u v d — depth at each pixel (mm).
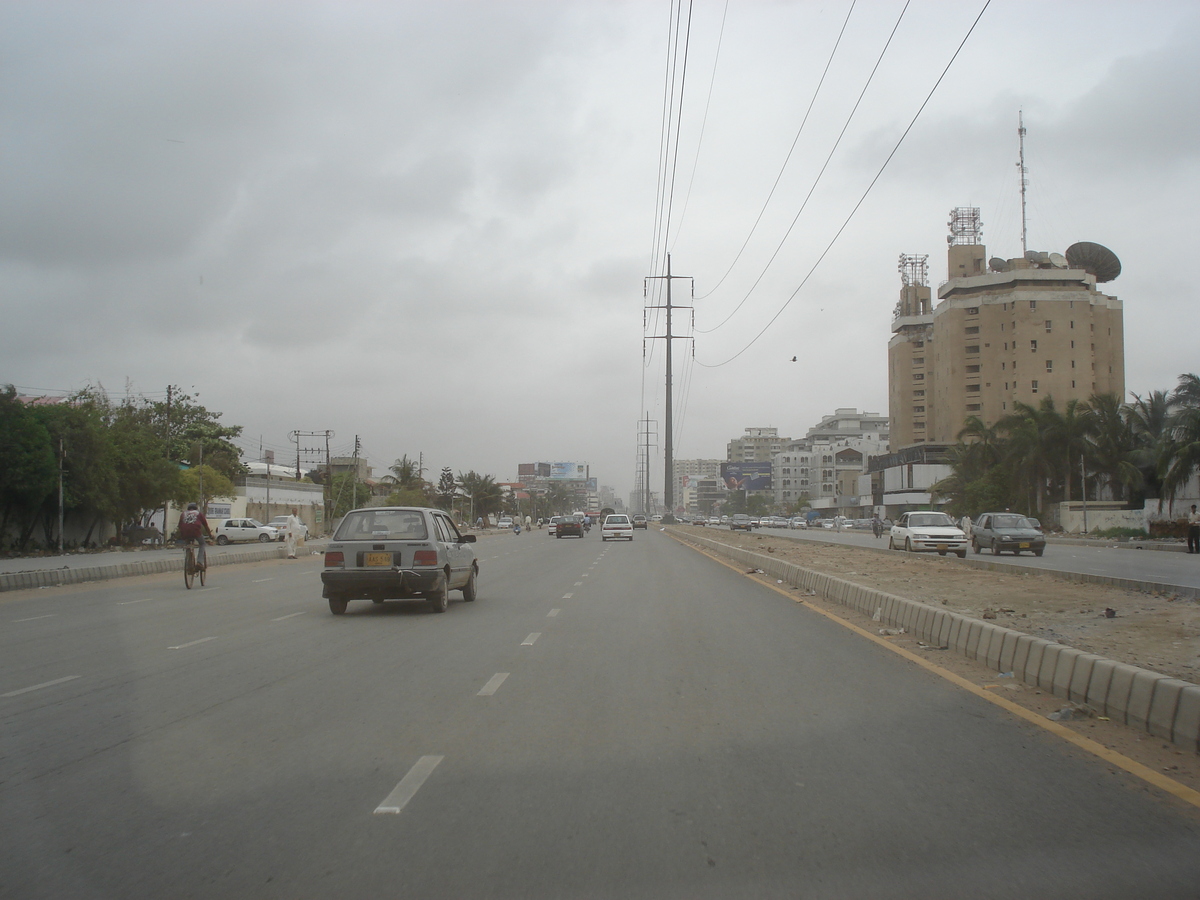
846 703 7902
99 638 12406
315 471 109312
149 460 49750
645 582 22234
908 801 5238
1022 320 97500
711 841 4633
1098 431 69312
